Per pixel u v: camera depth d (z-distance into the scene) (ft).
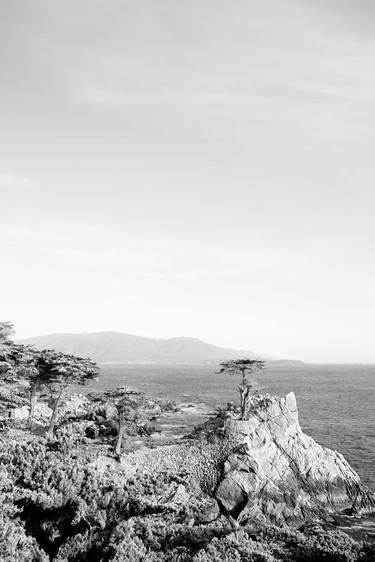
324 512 148.36
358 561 69.05
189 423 279.69
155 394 477.77
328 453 171.12
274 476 155.94
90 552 75.10
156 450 166.71
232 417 183.73
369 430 270.67
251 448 158.40
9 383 140.46
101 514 94.94
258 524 132.26
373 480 172.65
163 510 111.24
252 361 184.14
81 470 117.08
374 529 134.31
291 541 77.61
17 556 63.98
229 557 67.56
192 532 81.92
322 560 69.41
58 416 211.41
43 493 93.45
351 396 476.13
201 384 653.71
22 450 118.73
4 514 75.87
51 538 82.02
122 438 169.37
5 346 137.59
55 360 173.99
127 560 66.49
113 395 163.94
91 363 184.24
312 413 342.44
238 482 146.82
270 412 179.93
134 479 134.21
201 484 147.33
